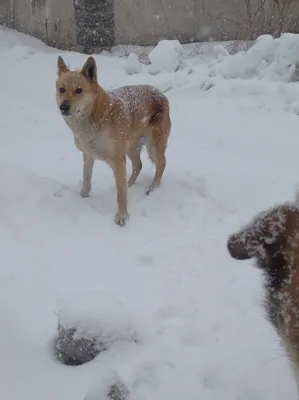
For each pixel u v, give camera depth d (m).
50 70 4.40
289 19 5.54
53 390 1.03
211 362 1.13
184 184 2.18
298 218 0.69
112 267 1.54
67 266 1.52
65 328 1.13
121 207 1.85
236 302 1.38
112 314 1.17
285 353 0.79
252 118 3.24
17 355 1.13
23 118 3.14
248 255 0.71
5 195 1.77
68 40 5.54
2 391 1.02
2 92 3.72
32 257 1.53
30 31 5.52
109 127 1.84
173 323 1.28
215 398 1.04
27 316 1.26
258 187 2.24
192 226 1.85
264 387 1.06
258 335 1.23
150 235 1.78
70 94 1.79
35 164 2.36
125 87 2.09
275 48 3.99
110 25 5.72
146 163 2.49
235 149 2.79
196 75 4.15
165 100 2.15
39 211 1.77
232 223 1.88
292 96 3.38
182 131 3.13
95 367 1.10
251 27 5.49
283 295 0.69
